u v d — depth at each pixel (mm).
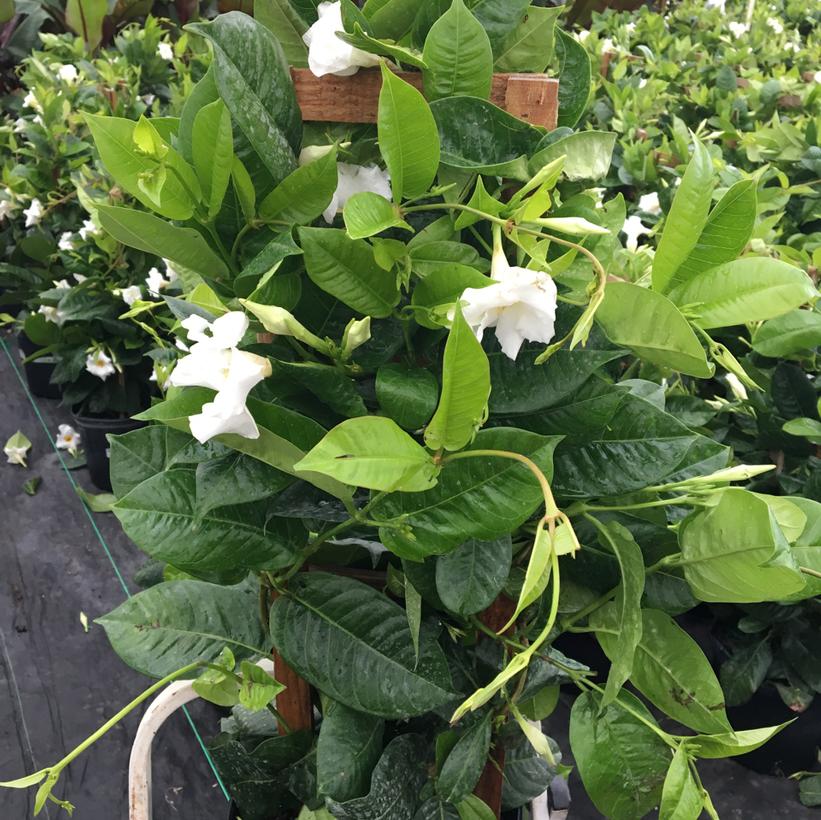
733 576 876
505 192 924
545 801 1322
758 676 2066
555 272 816
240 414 763
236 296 896
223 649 1058
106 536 3027
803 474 2012
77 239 2893
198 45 3785
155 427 1005
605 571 997
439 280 815
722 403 1690
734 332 2061
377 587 1104
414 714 937
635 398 883
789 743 2184
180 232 847
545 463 781
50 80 3312
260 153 814
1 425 3635
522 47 927
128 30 3848
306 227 807
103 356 2904
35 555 2947
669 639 958
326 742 989
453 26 829
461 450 797
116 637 1034
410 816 1034
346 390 844
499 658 1033
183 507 903
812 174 2475
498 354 873
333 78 879
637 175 2652
